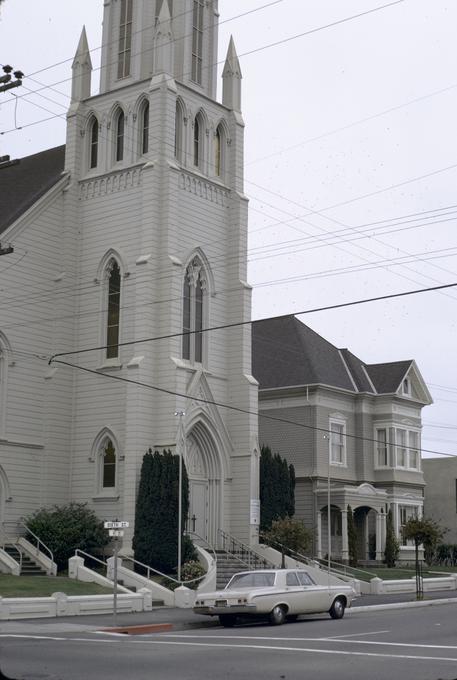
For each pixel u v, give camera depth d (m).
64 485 44.47
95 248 46.31
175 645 21.88
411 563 60.25
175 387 42.41
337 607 30.23
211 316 46.50
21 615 29.31
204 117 48.06
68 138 47.91
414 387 63.72
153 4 48.19
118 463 43.12
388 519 58.06
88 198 47.12
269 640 22.91
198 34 49.50
